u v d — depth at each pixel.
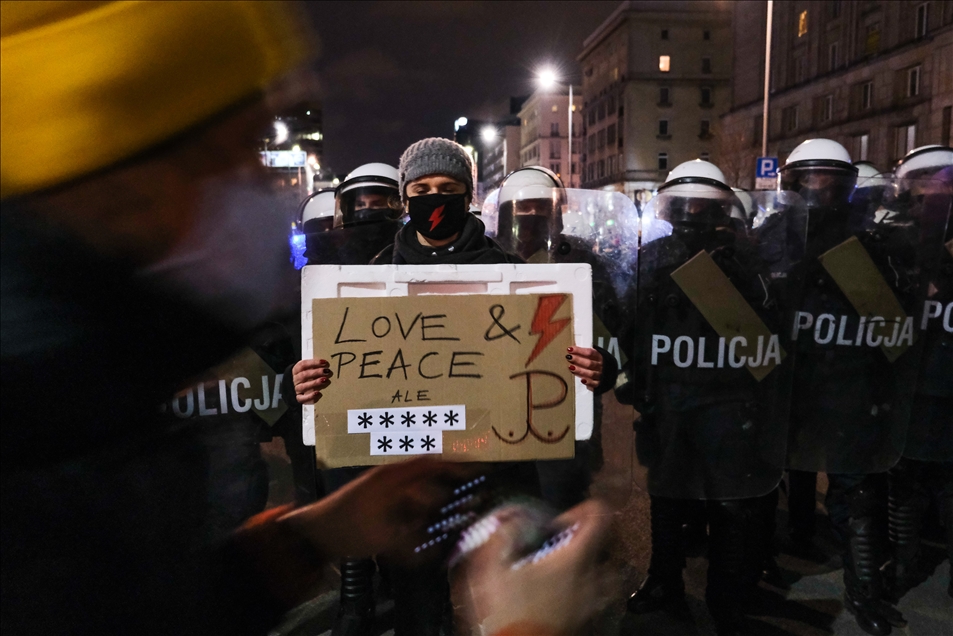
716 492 2.50
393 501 1.17
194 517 0.73
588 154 65.62
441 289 1.65
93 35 0.51
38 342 0.60
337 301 1.62
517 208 2.78
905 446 2.83
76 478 0.64
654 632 2.69
